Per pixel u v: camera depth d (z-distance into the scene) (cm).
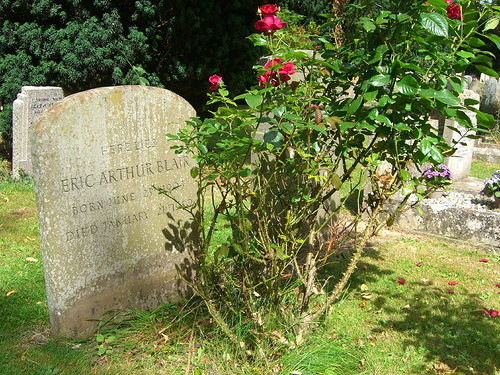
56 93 781
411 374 322
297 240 325
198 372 312
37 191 320
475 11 313
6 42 898
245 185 322
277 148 315
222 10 1038
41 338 350
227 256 349
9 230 559
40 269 464
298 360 313
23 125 750
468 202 615
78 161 333
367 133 341
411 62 321
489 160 1044
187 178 409
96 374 312
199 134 323
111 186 355
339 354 332
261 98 288
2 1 854
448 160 737
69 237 334
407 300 425
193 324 359
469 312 403
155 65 1024
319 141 349
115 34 901
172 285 407
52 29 877
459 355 340
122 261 368
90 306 352
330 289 435
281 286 393
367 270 485
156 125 380
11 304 395
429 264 502
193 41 999
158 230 391
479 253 532
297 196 348
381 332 371
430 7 302
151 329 359
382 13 294
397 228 605
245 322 337
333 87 360
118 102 352
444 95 279
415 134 306
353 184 743
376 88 312
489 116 294
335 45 376
